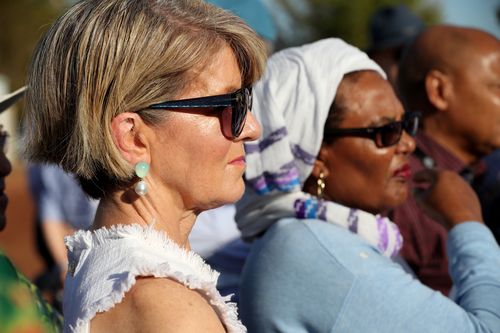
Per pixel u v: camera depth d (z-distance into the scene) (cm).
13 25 4022
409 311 338
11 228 2102
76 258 274
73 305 261
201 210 287
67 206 697
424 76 536
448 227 393
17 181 2788
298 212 379
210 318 241
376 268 348
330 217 378
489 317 345
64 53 271
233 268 512
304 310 348
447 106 529
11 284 192
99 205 284
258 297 361
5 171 340
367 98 385
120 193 275
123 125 266
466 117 527
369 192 390
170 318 234
